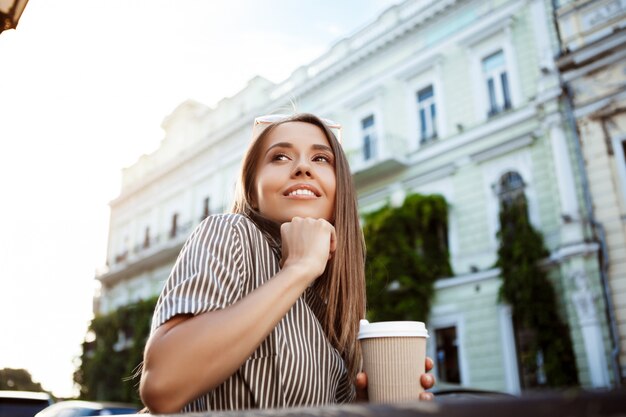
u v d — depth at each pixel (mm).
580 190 9461
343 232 1293
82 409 4207
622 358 8406
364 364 1041
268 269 1077
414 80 13180
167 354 719
